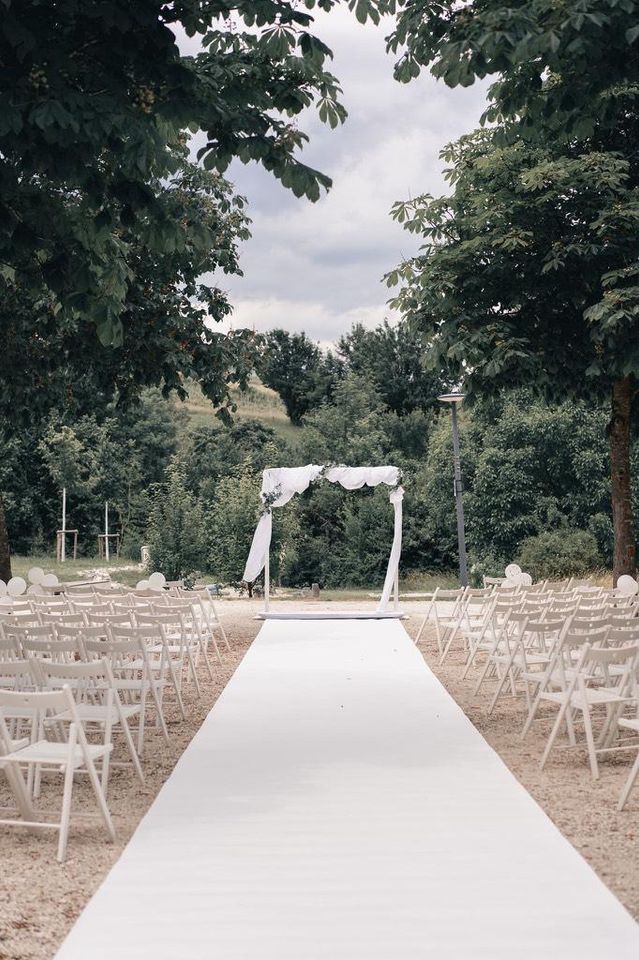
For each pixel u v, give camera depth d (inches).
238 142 283.3
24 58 248.8
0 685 321.1
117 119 252.2
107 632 328.2
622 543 510.9
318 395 1952.5
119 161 276.4
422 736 319.9
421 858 194.2
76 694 304.0
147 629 330.0
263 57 290.8
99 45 262.2
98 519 1578.5
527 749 303.0
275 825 219.8
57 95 247.8
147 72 262.5
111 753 304.3
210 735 323.6
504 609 421.4
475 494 1149.1
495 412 1179.9
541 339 469.7
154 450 1696.6
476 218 467.2
